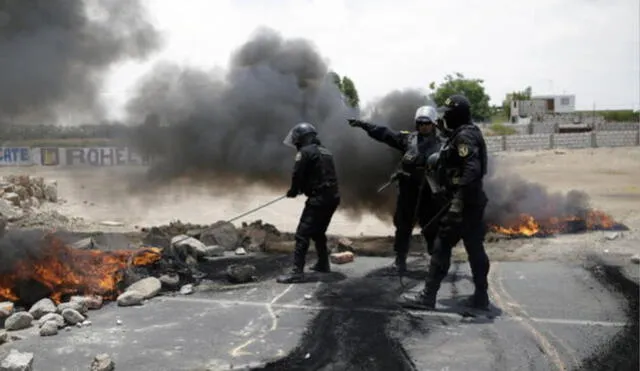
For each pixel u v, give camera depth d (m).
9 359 3.62
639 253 6.89
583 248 7.24
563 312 4.81
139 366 3.76
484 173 4.66
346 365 3.79
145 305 5.16
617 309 4.88
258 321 4.67
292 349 4.06
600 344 4.10
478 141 4.54
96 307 5.04
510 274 6.05
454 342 4.17
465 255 7.04
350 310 4.93
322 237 6.18
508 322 4.58
